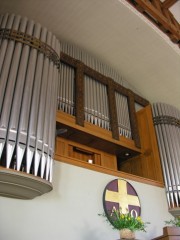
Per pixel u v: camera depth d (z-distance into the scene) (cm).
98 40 753
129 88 854
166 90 860
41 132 426
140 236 533
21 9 649
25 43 505
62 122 597
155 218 580
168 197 641
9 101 417
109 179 546
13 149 384
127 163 760
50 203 435
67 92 649
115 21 697
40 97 463
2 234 366
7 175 368
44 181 395
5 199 393
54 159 479
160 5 664
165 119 767
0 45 484
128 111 780
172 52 747
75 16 686
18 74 457
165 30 669
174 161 689
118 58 801
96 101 700
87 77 730
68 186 475
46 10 662
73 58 712
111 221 488
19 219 390
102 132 663
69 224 438
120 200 534
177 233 423
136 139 732
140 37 731
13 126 396
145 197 594
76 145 668
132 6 627
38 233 398
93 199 496
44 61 515
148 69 814
